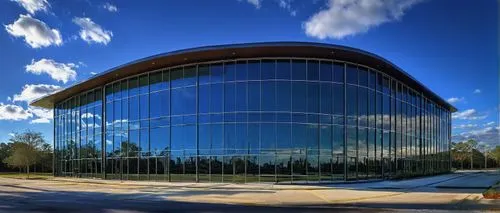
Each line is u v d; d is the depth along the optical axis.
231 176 32.66
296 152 32.00
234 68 33.41
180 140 35.25
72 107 49.81
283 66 32.66
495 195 22.25
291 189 27.36
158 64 35.94
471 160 106.31
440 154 58.19
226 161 32.91
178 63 35.59
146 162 37.69
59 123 53.16
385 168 37.91
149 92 37.97
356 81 34.59
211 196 23.36
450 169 63.81
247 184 31.33
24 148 61.47
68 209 17.78
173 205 19.36
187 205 19.34
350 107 34.00
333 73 33.38
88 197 23.83
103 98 43.38
